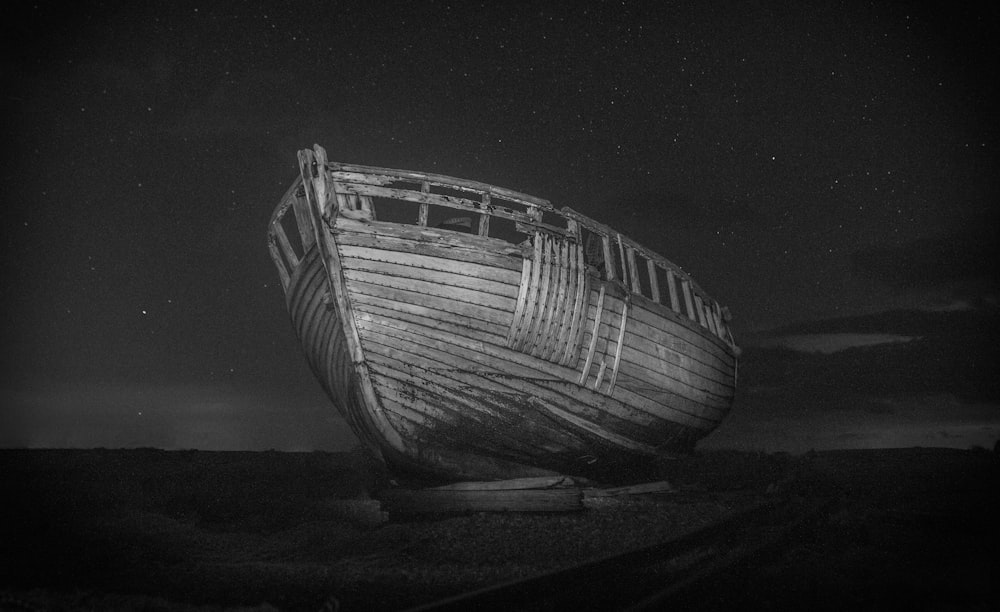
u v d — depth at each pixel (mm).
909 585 5332
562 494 9172
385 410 9469
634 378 10656
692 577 5117
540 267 9586
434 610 3984
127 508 8969
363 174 9172
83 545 6711
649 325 10945
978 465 15180
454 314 9281
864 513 8859
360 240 9039
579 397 10086
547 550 7156
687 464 13680
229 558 6801
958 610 4730
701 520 8867
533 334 9539
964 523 7887
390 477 10672
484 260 9336
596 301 10133
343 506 9430
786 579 5621
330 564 6559
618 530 8172
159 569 6066
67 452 14055
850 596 5086
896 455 17531
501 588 4492
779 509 8922
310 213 9039
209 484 10883
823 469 14438
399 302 9148
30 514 8047
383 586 5539
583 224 10375
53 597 4730
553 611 4613
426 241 9195
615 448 10914
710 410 12859
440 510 9258
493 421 9852
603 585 5320
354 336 9141
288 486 11102
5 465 11602
